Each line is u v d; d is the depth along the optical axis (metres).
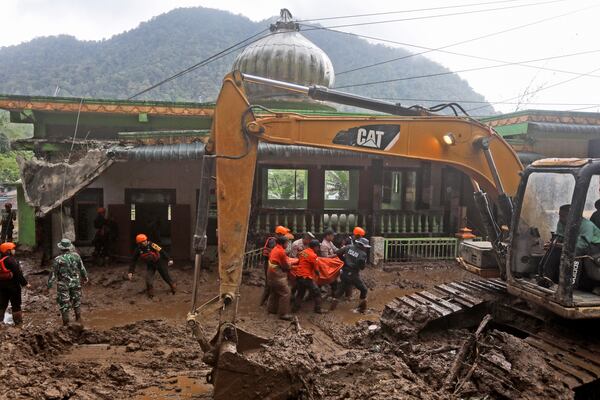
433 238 14.02
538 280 5.78
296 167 13.40
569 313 5.10
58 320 8.88
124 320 8.96
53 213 12.80
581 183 5.14
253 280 11.74
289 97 15.08
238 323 8.80
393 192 15.58
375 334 7.35
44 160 12.17
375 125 6.17
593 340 5.66
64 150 12.52
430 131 6.38
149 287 10.41
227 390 4.58
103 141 12.45
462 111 6.75
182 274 12.06
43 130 13.41
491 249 7.06
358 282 9.66
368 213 13.76
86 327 8.50
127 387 5.58
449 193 14.36
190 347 7.29
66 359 6.55
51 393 4.93
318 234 13.38
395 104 6.50
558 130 14.35
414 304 7.33
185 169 13.48
